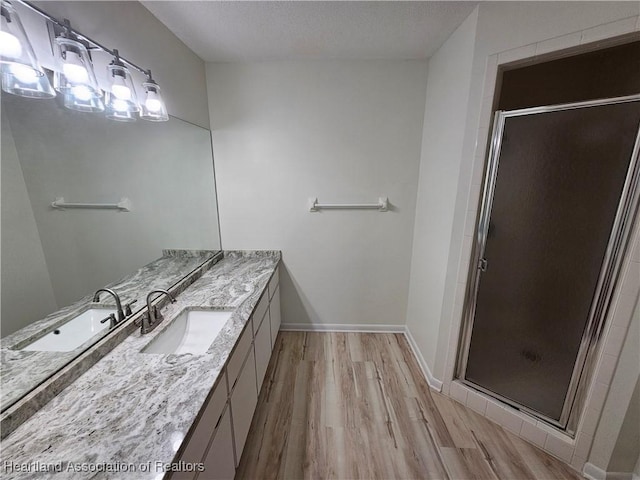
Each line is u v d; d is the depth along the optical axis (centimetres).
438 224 194
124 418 84
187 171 196
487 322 171
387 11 149
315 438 161
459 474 143
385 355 238
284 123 225
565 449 147
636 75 159
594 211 130
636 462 134
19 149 85
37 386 89
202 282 197
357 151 229
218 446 108
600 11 115
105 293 123
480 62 146
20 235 87
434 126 201
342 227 247
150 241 155
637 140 117
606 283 130
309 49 194
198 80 208
